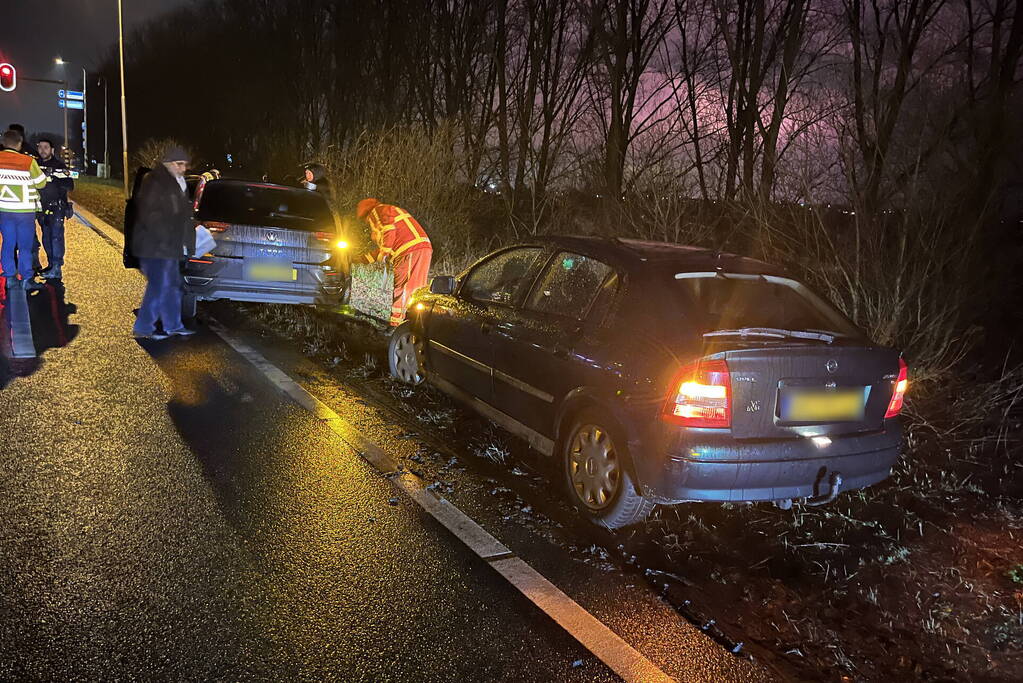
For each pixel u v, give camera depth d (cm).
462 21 1972
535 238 501
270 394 596
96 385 588
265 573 334
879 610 340
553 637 301
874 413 393
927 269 683
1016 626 329
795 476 367
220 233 812
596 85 1583
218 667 270
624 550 380
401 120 2117
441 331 557
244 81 3425
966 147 733
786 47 1170
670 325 377
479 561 357
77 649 275
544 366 437
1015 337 794
